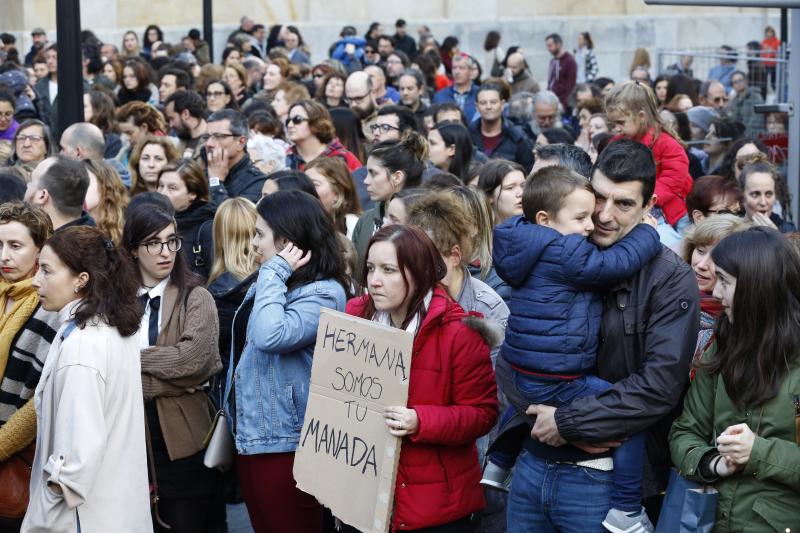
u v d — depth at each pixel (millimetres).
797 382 3738
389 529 4227
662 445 4211
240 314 5125
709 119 11438
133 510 4461
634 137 7602
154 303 5238
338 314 4328
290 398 4844
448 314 4316
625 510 4020
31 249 5070
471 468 4355
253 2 22469
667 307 3980
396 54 16312
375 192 6742
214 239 6211
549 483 4148
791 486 3703
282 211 4848
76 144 7887
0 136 10531
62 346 4344
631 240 4027
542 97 11789
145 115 10195
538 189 4090
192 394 5227
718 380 3910
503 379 4230
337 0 22922
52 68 15016
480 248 5547
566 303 4020
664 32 24750
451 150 8414
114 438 4398
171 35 22016
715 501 3807
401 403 4098
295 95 11797
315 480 4336
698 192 6223
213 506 5582
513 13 23781
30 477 4918
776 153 11016
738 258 3791
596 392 4016
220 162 8500
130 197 8539
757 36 25922
